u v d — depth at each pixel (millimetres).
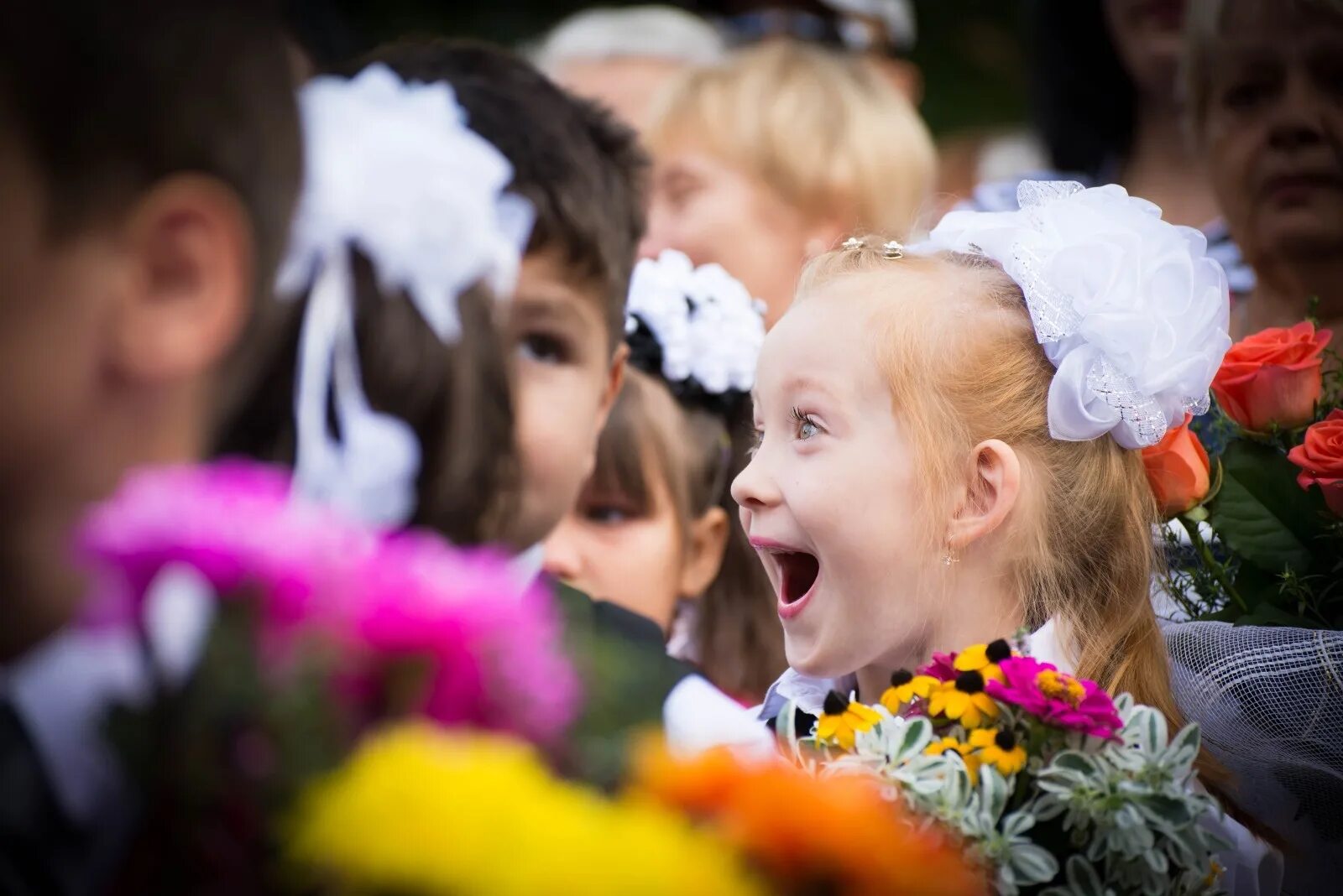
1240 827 2061
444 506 1534
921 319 2082
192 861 1140
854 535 2018
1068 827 1697
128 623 1211
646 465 2725
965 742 1766
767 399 2135
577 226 1846
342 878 1087
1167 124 3975
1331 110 2891
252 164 1355
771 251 4062
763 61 4211
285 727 1136
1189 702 2234
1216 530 2307
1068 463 2098
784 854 1194
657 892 1087
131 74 1286
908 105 4543
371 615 1180
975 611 2055
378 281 1500
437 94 1674
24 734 1291
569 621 1824
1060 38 4129
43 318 1284
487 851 1071
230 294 1355
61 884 1269
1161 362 2045
